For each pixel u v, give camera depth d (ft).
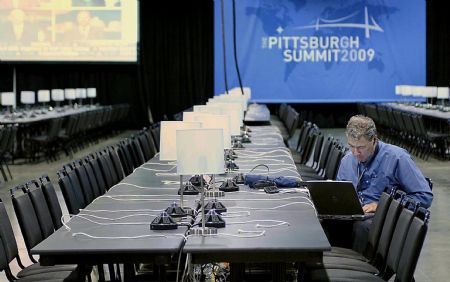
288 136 35.53
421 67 56.75
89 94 55.06
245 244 10.30
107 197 14.46
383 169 14.66
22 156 42.63
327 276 11.84
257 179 15.40
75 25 52.95
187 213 12.32
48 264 10.27
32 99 47.96
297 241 10.44
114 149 21.52
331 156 21.03
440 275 17.20
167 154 13.30
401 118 42.42
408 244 10.36
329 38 56.90
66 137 41.42
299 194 14.44
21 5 52.60
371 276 11.88
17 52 52.80
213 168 11.10
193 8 58.80
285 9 56.80
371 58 56.95
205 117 15.90
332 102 57.31
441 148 40.37
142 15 58.85
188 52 59.11
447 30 57.62
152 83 59.67
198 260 10.21
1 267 11.82
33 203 13.56
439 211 25.00
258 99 57.16
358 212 13.75
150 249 10.16
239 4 56.59
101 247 10.27
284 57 56.95
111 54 53.26
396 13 56.59
